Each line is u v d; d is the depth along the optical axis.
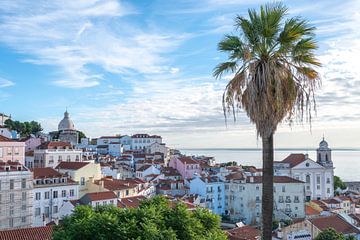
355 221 102.31
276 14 23.55
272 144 24.06
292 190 137.62
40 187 100.06
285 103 23.39
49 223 94.06
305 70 24.33
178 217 32.91
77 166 118.44
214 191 141.62
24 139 166.75
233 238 72.56
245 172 161.75
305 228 91.94
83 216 34.94
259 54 24.22
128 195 119.50
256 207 138.88
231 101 24.70
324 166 172.50
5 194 89.94
